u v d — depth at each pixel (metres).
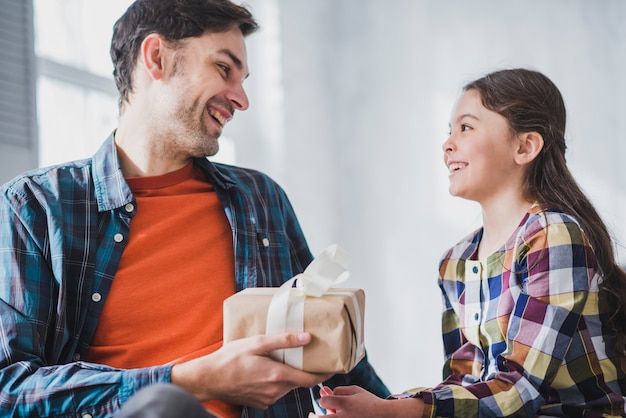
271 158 4.24
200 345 1.53
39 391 1.35
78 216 1.57
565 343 1.45
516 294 1.53
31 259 1.51
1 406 1.36
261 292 1.28
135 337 1.53
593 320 1.51
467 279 1.66
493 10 4.32
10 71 2.63
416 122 4.38
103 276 1.54
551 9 4.27
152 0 1.68
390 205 4.38
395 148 4.40
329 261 1.21
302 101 4.36
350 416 1.33
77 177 1.62
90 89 3.20
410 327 4.29
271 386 1.21
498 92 1.70
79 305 1.52
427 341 4.26
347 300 1.20
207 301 1.57
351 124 4.47
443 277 1.74
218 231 1.65
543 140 1.68
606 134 4.20
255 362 1.19
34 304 1.48
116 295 1.54
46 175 1.61
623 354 1.55
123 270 1.56
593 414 1.46
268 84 4.28
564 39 4.26
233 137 4.16
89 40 3.23
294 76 4.34
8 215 1.54
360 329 1.25
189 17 1.65
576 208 1.65
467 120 1.70
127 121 1.70
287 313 1.19
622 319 1.56
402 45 4.43
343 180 4.46
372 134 4.44
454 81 4.34
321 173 4.39
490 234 1.68
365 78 4.47
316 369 1.19
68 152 3.08
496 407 1.39
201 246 1.62
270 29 4.30
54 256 1.51
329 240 4.38
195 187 1.71
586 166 4.17
